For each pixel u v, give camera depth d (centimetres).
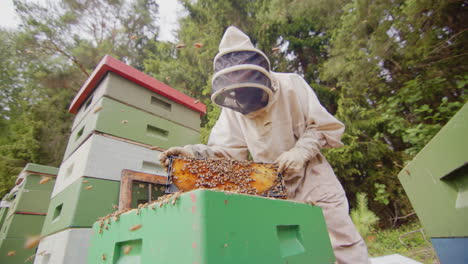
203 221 69
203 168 145
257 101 198
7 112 1079
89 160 231
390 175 733
